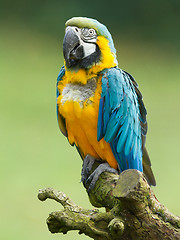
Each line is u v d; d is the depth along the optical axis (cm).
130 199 517
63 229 589
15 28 3027
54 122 2022
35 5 3225
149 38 3020
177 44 3016
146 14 3184
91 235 567
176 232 535
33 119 2041
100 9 3162
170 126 2005
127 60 2809
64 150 1753
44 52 2800
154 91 2427
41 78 2522
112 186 639
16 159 1652
